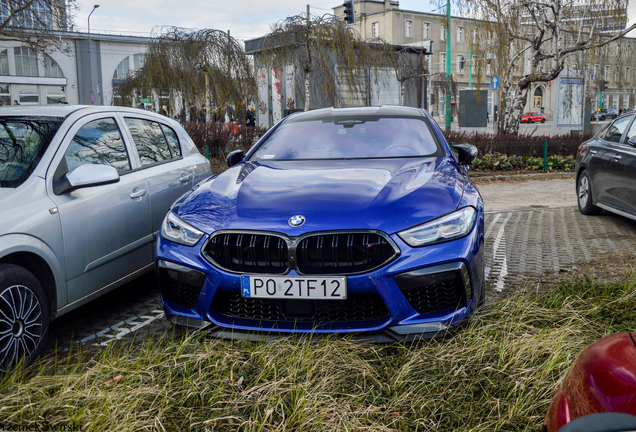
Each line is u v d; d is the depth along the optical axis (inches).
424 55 1151.0
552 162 553.0
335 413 93.8
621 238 239.5
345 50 749.3
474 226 118.3
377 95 979.3
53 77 1620.3
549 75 693.9
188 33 757.3
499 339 120.3
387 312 111.7
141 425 91.0
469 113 853.8
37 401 97.0
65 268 123.1
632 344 57.1
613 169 255.1
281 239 111.1
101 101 1695.4
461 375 107.6
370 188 123.5
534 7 681.6
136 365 110.0
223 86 732.0
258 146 173.0
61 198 124.6
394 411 96.1
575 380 57.1
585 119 753.6
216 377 106.7
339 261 110.4
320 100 861.8
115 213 141.5
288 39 732.0
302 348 108.7
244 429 90.7
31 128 133.5
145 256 156.5
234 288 112.9
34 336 112.4
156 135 175.5
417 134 167.8
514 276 183.2
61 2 799.1
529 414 95.7
